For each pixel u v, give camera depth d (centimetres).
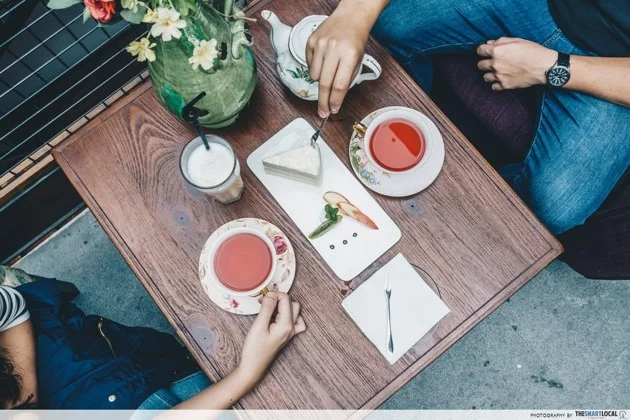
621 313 183
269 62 118
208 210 112
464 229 108
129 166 114
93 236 199
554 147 137
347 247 109
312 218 110
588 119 134
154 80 96
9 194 177
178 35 78
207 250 109
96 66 193
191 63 83
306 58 104
